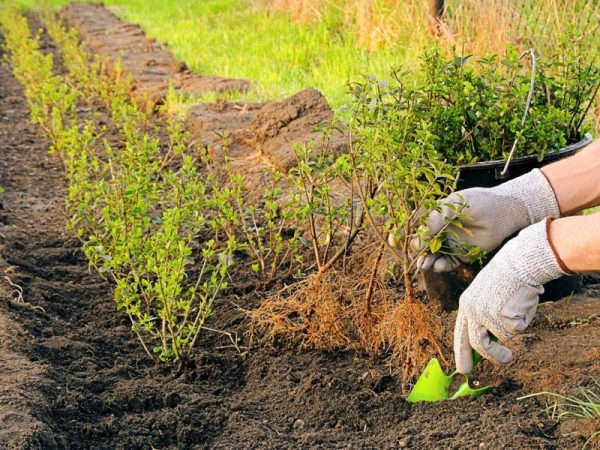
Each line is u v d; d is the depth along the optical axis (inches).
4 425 58.7
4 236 92.1
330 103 123.2
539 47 109.7
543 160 71.4
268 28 198.1
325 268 70.8
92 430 61.4
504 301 56.8
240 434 61.6
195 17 244.1
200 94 146.8
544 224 56.2
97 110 156.2
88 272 85.5
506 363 62.6
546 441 58.6
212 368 69.1
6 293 77.7
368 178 69.5
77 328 75.7
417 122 69.8
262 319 73.3
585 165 62.8
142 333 74.8
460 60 73.9
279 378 67.8
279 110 112.6
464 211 62.9
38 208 104.7
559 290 72.2
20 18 262.1
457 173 67.8
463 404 62.9
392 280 77.9
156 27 235.3
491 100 73.3
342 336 70.7
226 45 192.7
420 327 66.1
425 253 66.0
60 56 230.5
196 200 80.4
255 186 100.9
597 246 54.2
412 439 60.2
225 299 78.9
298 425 63.2
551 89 75.9
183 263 68.7
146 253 72.5
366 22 157.9
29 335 71.5
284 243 86.5
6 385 63.1
